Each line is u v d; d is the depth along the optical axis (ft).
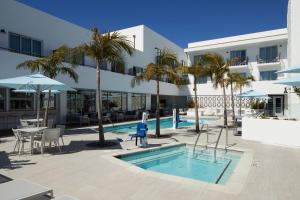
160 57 44.68
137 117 84.43
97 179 19.53
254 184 18.79
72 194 16.56
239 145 35.68
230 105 107.76
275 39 95.04
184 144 37.45
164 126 68.33
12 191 12.07
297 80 32.32
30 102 55.21
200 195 16.44
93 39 35.27
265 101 99.76
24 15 54.54
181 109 110.63
